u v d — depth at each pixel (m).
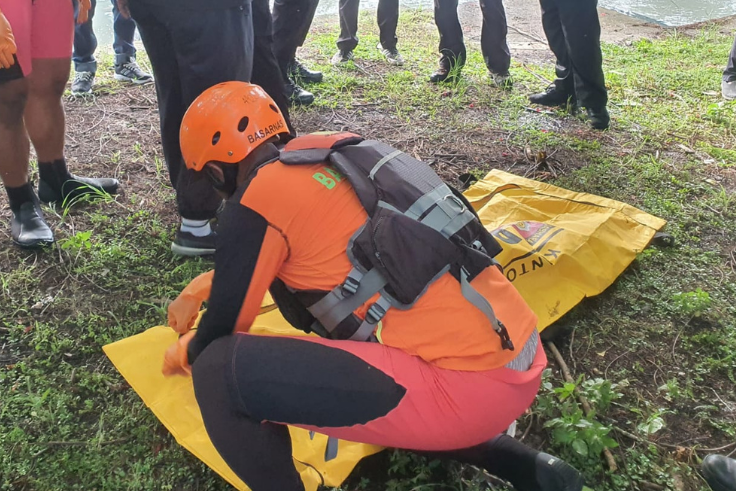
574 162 4.09
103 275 2.93
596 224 3.02
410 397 1.55
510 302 1.64
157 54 2.70
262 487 1.68
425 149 4.22
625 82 5.47
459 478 2.00
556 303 2.68
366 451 2.04
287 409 1.57
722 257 3.15
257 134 1.68
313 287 1.59
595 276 2.80
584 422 2.09
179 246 3.05
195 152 1.71
